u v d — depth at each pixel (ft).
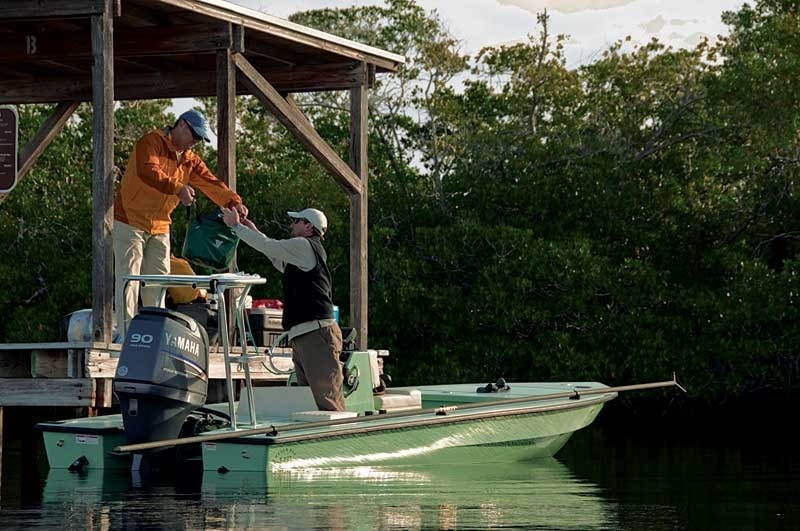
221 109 41.65
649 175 87.81
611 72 90.38
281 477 30.91
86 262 87.61
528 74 90.74
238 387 43.01
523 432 38.14
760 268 79.25
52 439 33.96
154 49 42.32
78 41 42.75
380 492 28.89
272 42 45.16
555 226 85.97
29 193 90.07
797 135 83.76
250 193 90.94
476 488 30.40
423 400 42.96
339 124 100.83
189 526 23.16
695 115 88.69
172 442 28.81
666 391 79.20
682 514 26.61
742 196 87.51
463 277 85.61
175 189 36.81
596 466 39.29
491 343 80.43
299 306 33.99
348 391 35.55
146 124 93.04
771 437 56.49
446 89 95.66
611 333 79.66
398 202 89.97
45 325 85.40
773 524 25.07
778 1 88.89
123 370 30.30
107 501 26.96
